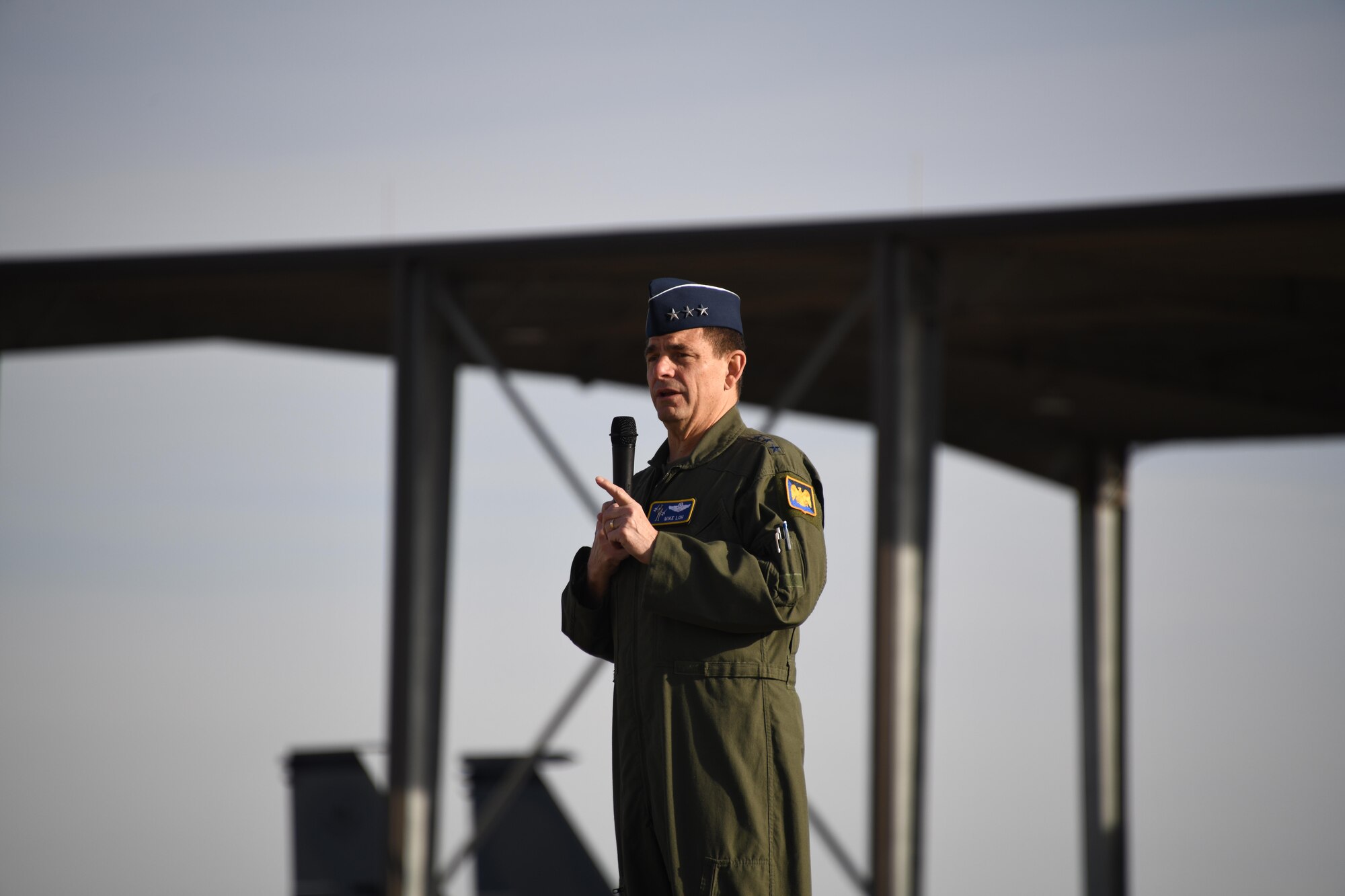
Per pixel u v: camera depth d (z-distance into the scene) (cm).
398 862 2080
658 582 556
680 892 552
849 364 3162
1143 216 1856
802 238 1992
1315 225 1830
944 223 1933
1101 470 3978
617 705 590
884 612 1894
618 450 592
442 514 2197
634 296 2383
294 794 2142
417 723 2134
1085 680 3950
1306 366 3212
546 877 2166
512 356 2967
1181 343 3050
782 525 571
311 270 2189
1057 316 2352
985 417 3725
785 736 569
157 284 2275
